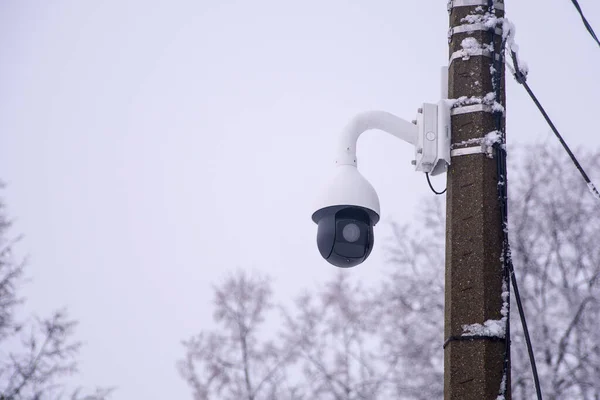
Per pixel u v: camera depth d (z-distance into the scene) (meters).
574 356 14.33
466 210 6.34
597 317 14.49
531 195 16.62
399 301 16.80
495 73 6.78
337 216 6.86
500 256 6.20
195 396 17.83
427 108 6.79
